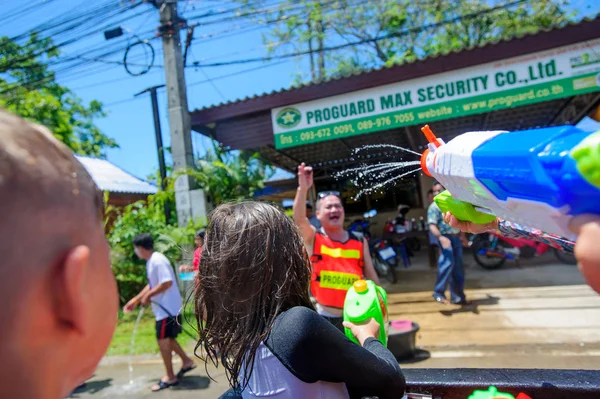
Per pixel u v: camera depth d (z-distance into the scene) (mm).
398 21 14086
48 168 517
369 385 1064
